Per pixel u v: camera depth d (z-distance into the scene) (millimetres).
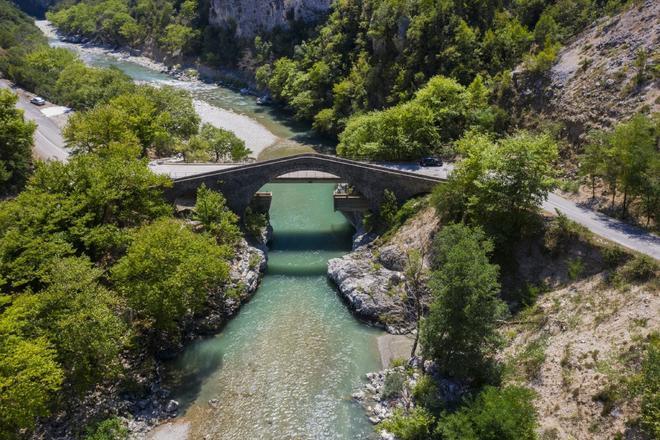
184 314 51000
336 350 49188
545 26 85625
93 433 37000
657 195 47500
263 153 100125
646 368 32188
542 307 45125
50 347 37812
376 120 77438
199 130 100812
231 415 41281
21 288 44000
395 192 66000
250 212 68812
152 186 58906
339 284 58812
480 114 77125
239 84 157875
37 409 34062
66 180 53938
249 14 164875
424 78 95250
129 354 45750
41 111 101438
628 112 59750
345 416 41250
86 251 51438
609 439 32438
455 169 56875
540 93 74938
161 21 199250
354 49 119250
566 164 64688
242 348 49562
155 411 41219
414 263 55438
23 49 139875
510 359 42125
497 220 50906
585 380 36250
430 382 41719
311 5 148875
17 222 47188
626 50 66500
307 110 117500
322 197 83688
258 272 61219
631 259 42062
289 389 44219
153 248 45094
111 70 120375
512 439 31391
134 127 76312
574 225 47688
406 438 37375
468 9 100188
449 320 39656
